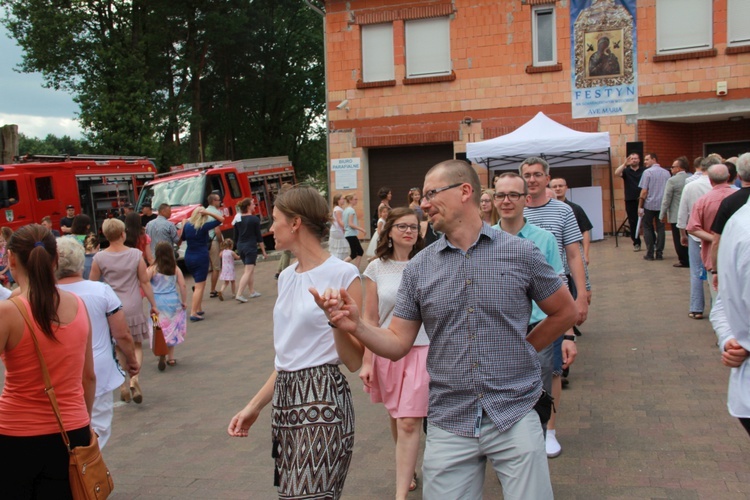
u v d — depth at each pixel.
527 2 20.42
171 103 36.94
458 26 21.09
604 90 19.94
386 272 4.67
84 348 3.63
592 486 4.51
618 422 5.62
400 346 3.02
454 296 2.92
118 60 32.19
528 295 3.00
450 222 2.96
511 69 20.72
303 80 42.53
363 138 22.14
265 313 12.30
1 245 12.96
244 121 42.53
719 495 4.27
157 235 12.53
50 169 20.44
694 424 5.47
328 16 22.22
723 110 19.03
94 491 3.48
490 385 2.88
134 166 23.48
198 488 4.99
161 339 7.75
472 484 2.96
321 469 3.08
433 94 21.45
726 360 3.03
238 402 7.10
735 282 2.90
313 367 3.21
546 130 17.53
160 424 6.54
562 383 6.67
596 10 19.86
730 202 5.73
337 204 14.44
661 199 13.92
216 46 38.28
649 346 7.89
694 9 19.23
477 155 17.52
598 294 11.20
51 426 3.47
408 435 4.35
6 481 3.46
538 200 5.17
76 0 32.09
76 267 4.84
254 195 22.52
